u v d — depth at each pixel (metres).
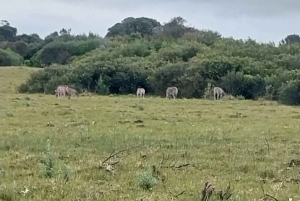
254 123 29.44
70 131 24.34
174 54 78.12
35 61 105.38
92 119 30.14
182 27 110.81
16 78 82.75
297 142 21.75
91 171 14.19
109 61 72.75
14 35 138.12
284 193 12.23
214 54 73.12
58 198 11.07
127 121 29.17
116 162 15.42
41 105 40.56
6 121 28.20
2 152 18.00
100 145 19.70
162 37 100.88
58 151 18.12
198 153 18.02
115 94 68.19
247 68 65.75
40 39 135.12
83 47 101.50
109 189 11.98
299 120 31.61
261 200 11.45
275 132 24.91
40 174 13.48
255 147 19.80
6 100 45.94
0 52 103.88
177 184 12.83
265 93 61.12
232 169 15.39
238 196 11.62
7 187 11.95
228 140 21.86
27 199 11.05
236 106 44.28
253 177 14.26
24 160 15.95
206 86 63.97
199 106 43.25
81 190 11.77
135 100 51.03
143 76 69.38
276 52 77.75
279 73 64.06
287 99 53.25
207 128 26.22
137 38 104.38
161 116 32.66
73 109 36.69
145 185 12.34
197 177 13.92
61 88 55.00
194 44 80.88
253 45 81.69
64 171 13.34
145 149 18.62
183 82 65.06
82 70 70.25
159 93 68.19
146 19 138.12
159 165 15.34
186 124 28.20
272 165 16.05
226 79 62.91
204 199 10.99
